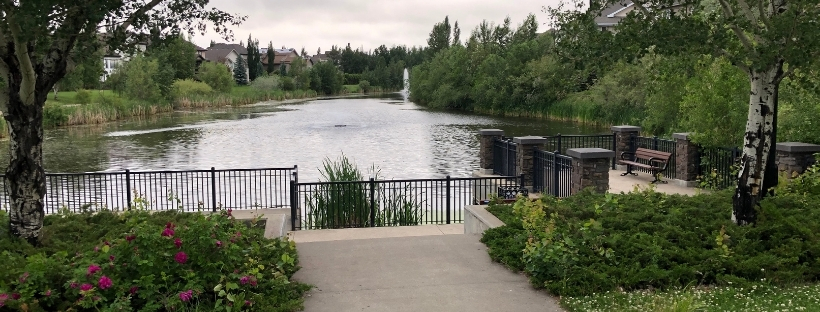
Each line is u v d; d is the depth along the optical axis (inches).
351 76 5812.0
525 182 562.9
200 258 212.8
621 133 690.8
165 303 196.5
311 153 1053.2
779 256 256.2
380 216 474.9
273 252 270.8
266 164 919.0
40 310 187.5
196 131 1485.0
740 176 293.9
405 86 5787.4
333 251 298.0
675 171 604.7
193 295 200.2
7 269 209.8
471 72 2694.4
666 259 252.1
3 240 263.6
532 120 1969.7
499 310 220.4
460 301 229.5
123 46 295.0
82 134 1419.8
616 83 1614.2
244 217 387.5
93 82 2133.4
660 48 283.9
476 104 2529.5
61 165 916.6
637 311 209.3
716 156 540.1
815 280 244.4
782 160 470.9
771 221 286.4
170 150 1099.9
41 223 281.6
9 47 258.1
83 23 255.6
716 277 238.2
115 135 1390.3
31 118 270.8
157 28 299.7
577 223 297.4
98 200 599.8
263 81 3937.0
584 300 224.1
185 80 3009.4
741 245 265.3
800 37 250.8
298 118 1974.7
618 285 237.1
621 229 302.0
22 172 272.8
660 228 294.8
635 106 1594.5
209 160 967.0
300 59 4490.7
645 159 646.5
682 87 878.4
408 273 263.4
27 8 212.5
